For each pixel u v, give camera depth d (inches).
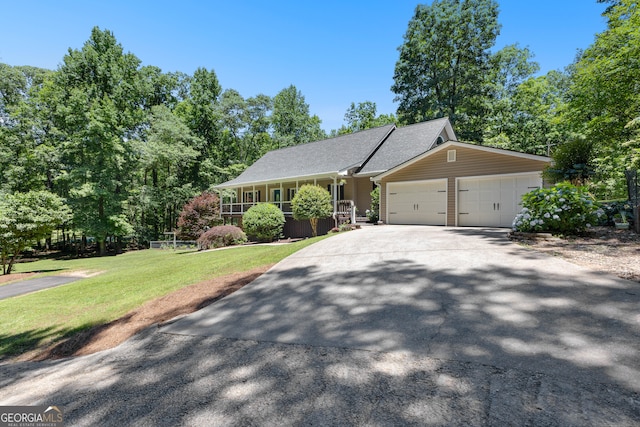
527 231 301.6
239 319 166.4
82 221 965.8
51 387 122.6
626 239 252.7
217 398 95.9
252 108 1528.1
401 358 107.5
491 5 1106.7
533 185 446.9
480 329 122.5
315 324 146.1
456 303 150.4
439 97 1189.7
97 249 1167.0
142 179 1304.1
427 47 1177.4
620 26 453.1
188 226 821.9
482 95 1120.2
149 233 1261.1
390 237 369.4
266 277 246.8
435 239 332.2
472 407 79.4
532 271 186.5
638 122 399.5
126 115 1146.0
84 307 273.6
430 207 552.7
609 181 617.0
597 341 106.6
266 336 139.8
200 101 1359.5
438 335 121.1
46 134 1113.4
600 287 153.4
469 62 1151.6
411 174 575.8
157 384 109.7
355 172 729.0
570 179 395.2
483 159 491.8
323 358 113.3
